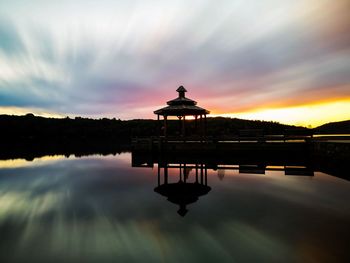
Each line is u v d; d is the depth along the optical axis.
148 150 20.02
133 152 20.33
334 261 3.55
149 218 5.64
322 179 10.06
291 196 7.34
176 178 11.16
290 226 4.92
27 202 7.21
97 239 4.53
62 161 18.84
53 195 8.09
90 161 18.86
